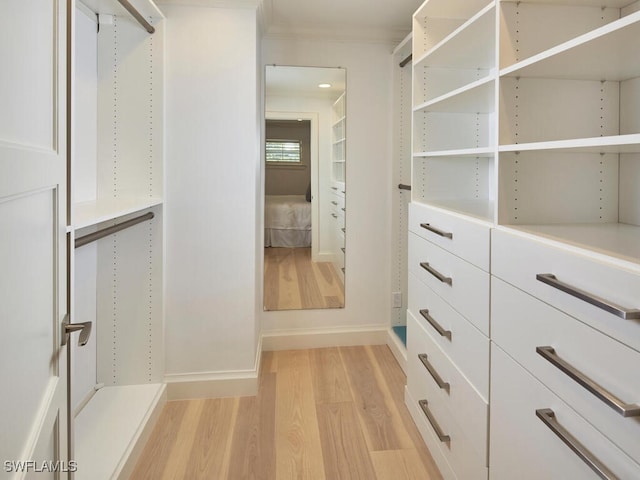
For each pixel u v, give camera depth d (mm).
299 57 2875
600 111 1388
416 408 2078
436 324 1790
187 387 2340
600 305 856
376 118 2988
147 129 2203
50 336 899
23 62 755
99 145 2184
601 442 892
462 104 1922
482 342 1407
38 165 808
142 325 2268
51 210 906
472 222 1476
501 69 1319
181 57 2244
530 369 1142
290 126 2924
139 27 2158
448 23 2074
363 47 2930
